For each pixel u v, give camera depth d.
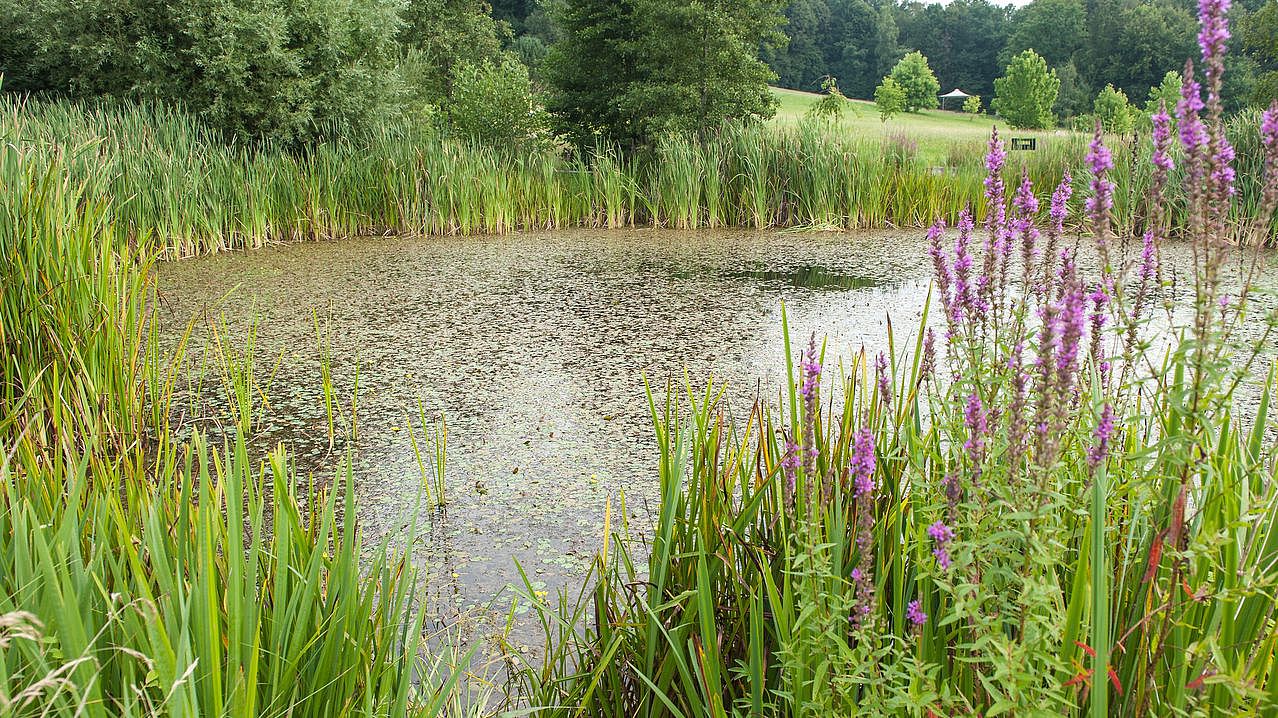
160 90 15.72
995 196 2.77
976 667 2.08
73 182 7.43
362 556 4.27
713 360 7.65
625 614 2.95
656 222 16.91
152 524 1.99
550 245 14.29
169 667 1.71
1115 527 2.20
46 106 13.84
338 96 16.92
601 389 6.90
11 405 4.68
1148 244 2.61
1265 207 2.10
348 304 9.74
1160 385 2.28
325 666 2.16
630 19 20.39
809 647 2.21
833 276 11.53
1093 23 76.50
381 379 7.14
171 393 5.94
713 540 2.90
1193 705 1.82
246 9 16.25
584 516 4.78
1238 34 42.66
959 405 2.52
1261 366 6.20
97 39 15.98
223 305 9.63
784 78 89.94
